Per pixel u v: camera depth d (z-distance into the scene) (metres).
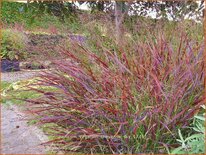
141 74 1.72
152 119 1.55
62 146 1.77
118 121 1.62
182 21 3.03
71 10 3.79
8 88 3.22
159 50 1.94
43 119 1.82
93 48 2.50
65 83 1.93
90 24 3.45
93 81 1.81
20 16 5.08
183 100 1.67
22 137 2.00
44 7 3.42
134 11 4.16
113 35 2.93
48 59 2.56
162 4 4.12
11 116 2.44
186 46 1.85
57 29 3.43
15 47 4.73
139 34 3.03
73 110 1.82
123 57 1.90
